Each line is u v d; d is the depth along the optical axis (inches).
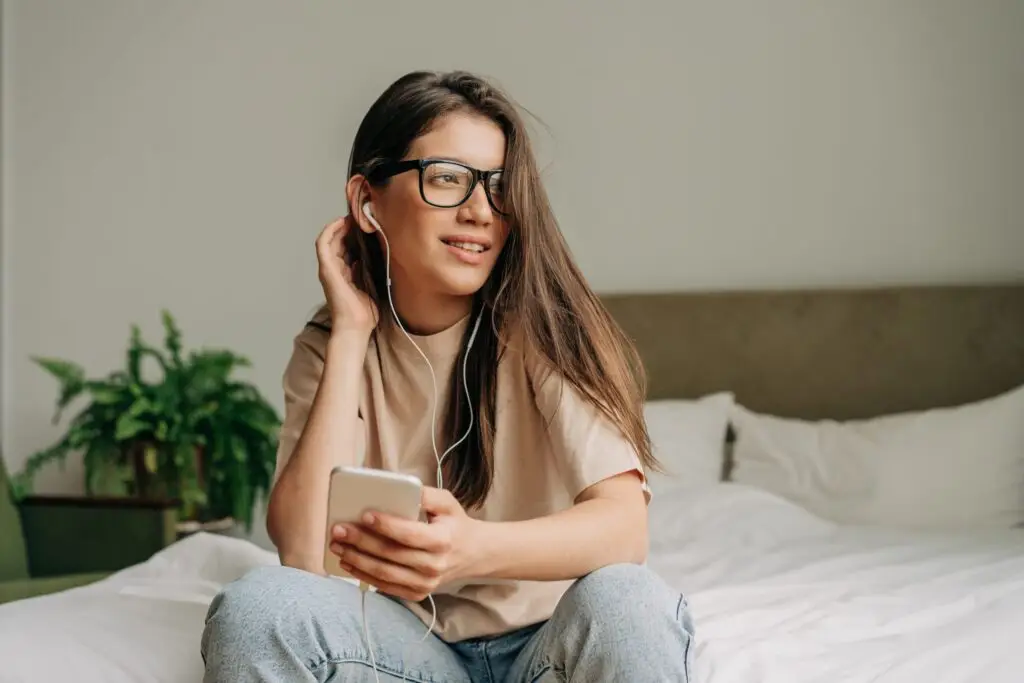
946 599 71.9
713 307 129.8
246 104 148.1
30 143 155.0
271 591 44.4
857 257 128.0
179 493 126.8
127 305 151.4
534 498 54.4
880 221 127.1
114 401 127.6
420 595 42.8
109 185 152.5
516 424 54.7
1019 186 122.2
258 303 147.0
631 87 135.9
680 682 43.0
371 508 41.7
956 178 124.3
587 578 44.8
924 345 121.6
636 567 45.5
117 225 152.1
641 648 42.4
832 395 124.7
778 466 116.8
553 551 45.0
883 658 58.7
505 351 54.6
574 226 137.7
